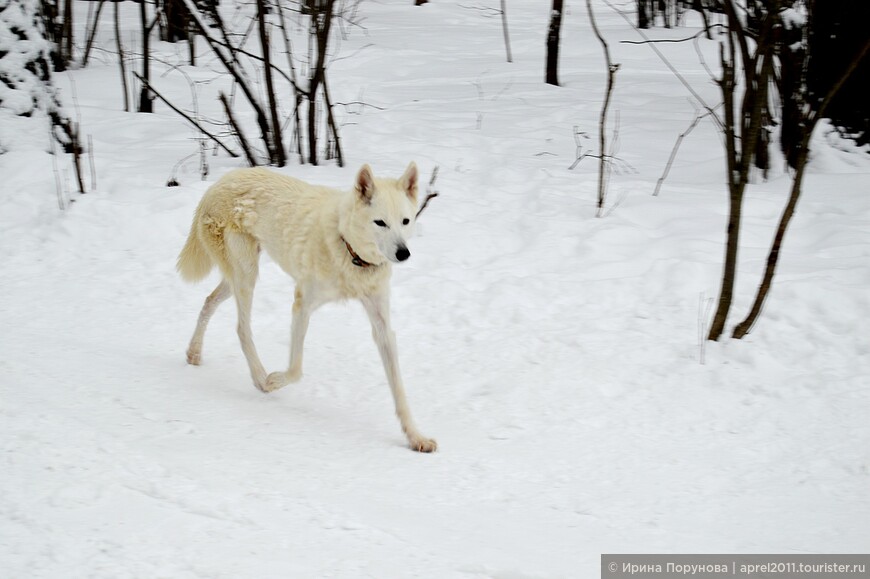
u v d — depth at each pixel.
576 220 8.45
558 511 4.29
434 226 8.38
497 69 16.72
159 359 6.07
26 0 10.16
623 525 4.16
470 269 7.61
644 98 13.65
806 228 8.15
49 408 5.05
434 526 4.07
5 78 9.88
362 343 6.50
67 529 3.77
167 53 17.12
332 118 9.75
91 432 4.77
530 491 4.50
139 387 5.54
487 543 3.92
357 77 15.63
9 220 8.39
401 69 16.66
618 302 6.95
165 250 7.95
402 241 4.97
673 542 4.01
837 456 4.90
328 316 6.95
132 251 7.93
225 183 5.90
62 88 13.88
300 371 5.46
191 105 13.09
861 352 6.03
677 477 4.67
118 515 3.93
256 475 4.47
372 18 23.00
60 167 9.44
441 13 24.22
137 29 20.05
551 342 6.35
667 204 8.70
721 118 11.96
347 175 9.45
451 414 5.45
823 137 9.94
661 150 10.90
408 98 13.99
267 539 3.81
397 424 5.36
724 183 9.54
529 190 9.30
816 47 9.64
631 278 7.24
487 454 4.92
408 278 7.39
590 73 16.09
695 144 11.01
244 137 9.81
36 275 7.41
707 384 5.71
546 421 5.31
